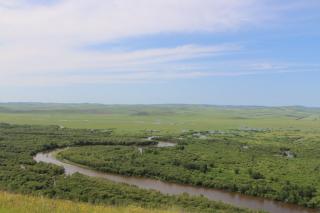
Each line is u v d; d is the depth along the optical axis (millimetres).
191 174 110312
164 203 73312
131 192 80188
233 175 112125
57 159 136625
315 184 102000
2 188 77438
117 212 29203
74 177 93188
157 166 119938
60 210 27625
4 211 26578
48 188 79312
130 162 126188
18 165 109812
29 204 28859
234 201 88688
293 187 96250
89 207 30094
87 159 129000
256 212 75750
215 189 100250
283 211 83125
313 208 85812
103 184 86000
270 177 109312
